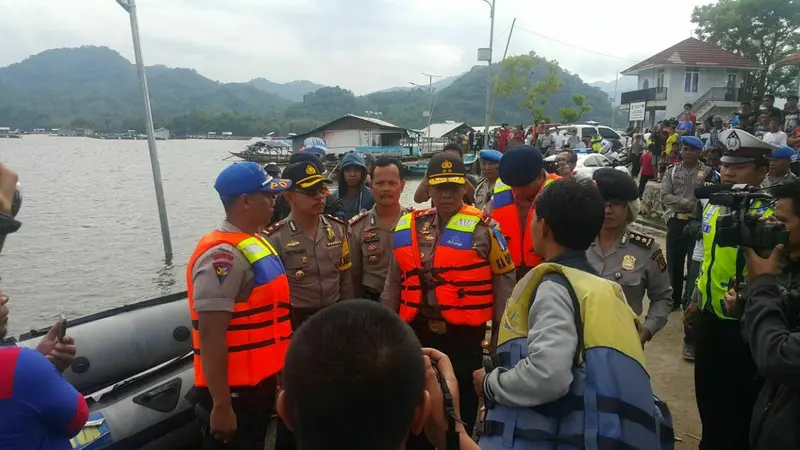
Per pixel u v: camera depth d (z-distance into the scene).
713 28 37.75
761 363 1.86
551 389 1.60
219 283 2.44
